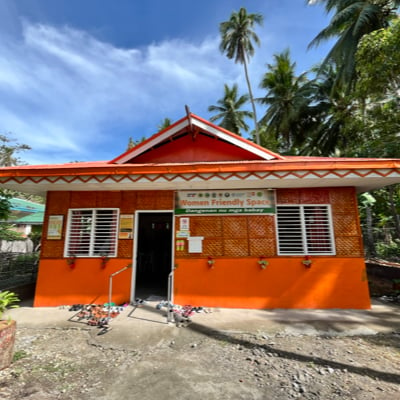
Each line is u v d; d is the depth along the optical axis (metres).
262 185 5.69
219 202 6.00
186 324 4.60
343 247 5.66
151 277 9.22
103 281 5.87
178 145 6.89
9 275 7.15
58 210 6.19
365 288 5.49
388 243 10.91
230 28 21.92
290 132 21.25
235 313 5.22
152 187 5.85
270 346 3.79
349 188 5.87
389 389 2.71
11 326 3.30
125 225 6.08
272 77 20.28
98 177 5.20
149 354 3.56
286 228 5.86
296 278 5.61
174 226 5.99
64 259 5.96
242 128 26.00
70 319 4.95
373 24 12.16
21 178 5.31
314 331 4.30
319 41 14.77
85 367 3.21
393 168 4.81
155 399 2.58
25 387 2.77
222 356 3.50
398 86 7.84
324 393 2.67
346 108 16.20
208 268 5.77
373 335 4.15
